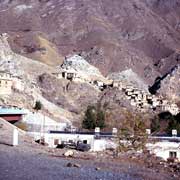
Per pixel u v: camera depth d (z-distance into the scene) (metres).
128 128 77.69
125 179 40.81
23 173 38.38
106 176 41.31
